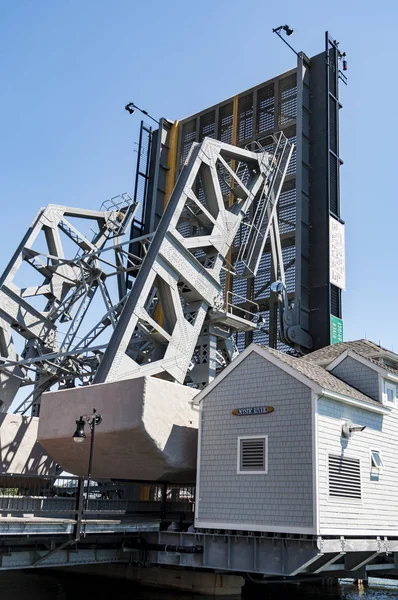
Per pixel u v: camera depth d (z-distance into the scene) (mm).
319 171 60688
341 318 59344
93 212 49969
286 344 56656
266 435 24766
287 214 60688
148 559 26203
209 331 40344
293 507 23125
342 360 30266
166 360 35062
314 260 58906
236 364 26641
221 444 25922
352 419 25922
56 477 21828
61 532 21500
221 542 24562
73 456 30406
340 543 23203
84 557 24453
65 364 44188
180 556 25406
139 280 35469
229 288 63188
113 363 32594
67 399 29719
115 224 51000
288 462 23797
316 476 22906
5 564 21391
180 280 37750
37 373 44688
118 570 31906
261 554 23531
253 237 43875
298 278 57000
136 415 26438
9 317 42219
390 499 27234
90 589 30500
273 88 66938
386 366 31141
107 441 27672
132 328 33906
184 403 28703
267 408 24969
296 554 22656
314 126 62281
